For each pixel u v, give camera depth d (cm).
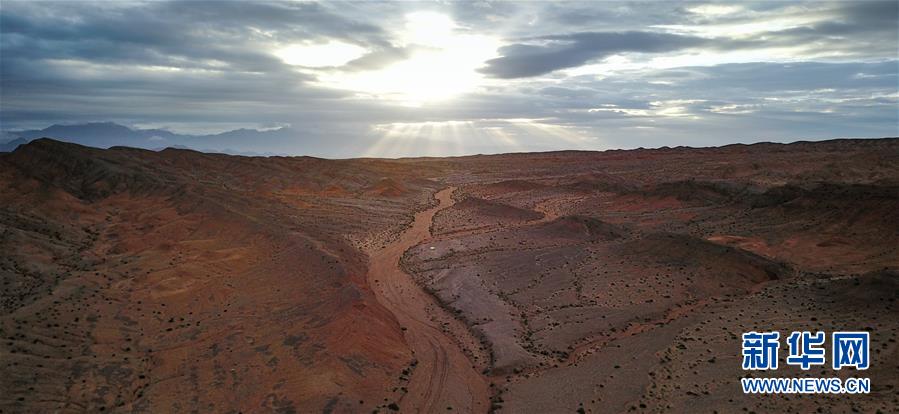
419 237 9169
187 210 7938
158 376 3956
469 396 3800
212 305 5359
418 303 5838
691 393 3375
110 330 4622
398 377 4012
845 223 7175
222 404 3562
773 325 4244
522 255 7219
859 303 4297
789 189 8812
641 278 5834
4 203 7425
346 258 6681
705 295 5303
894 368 3312
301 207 11050
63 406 3450
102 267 6081
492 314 5275
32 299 4941
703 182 10794
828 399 3103
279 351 4231
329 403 3509
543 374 4000
